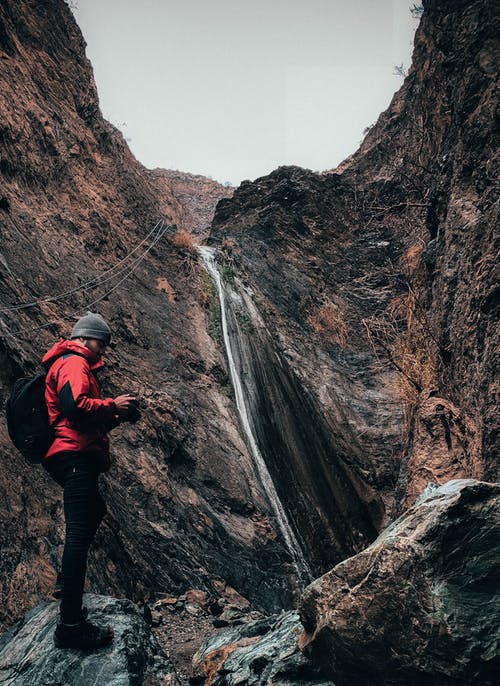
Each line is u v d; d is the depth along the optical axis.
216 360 16.47
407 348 12.97
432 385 11.70
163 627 6.55
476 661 2.51
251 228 22.98
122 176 20.28
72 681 3.01
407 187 23.08
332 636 2.92
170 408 13.08
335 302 21.38
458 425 10.26
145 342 15.05
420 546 2.70
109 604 3.61
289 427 16.23
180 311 17.44
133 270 17.25
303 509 14.29
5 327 8.65
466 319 10.10
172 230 20.78
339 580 3.01
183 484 11.95
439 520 2.71
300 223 23.39
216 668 3.88
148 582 8.30
